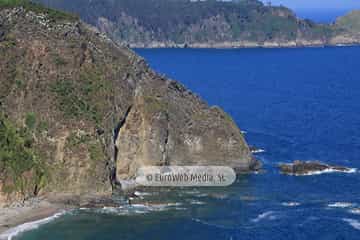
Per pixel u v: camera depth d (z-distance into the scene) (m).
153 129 136.00
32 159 122.50
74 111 130.50
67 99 132.00
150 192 127.06
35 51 136.38
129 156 134.50
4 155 119.50
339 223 111.50
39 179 121.00
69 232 107.06
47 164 123.38
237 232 107.56
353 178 137.25
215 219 113.44
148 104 137.62
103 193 123.44
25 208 116.06
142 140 135.62
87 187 122.69
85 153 124.38
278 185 132.38
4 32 137.25
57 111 130.12
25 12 139.88
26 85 132.88
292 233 107.25
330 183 133.88
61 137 126.25
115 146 133.75
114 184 129.00
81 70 136.88
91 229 108.44
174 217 113.94
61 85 133.88
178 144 139.25
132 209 117.31
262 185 132.25
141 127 135.88
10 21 138.25
